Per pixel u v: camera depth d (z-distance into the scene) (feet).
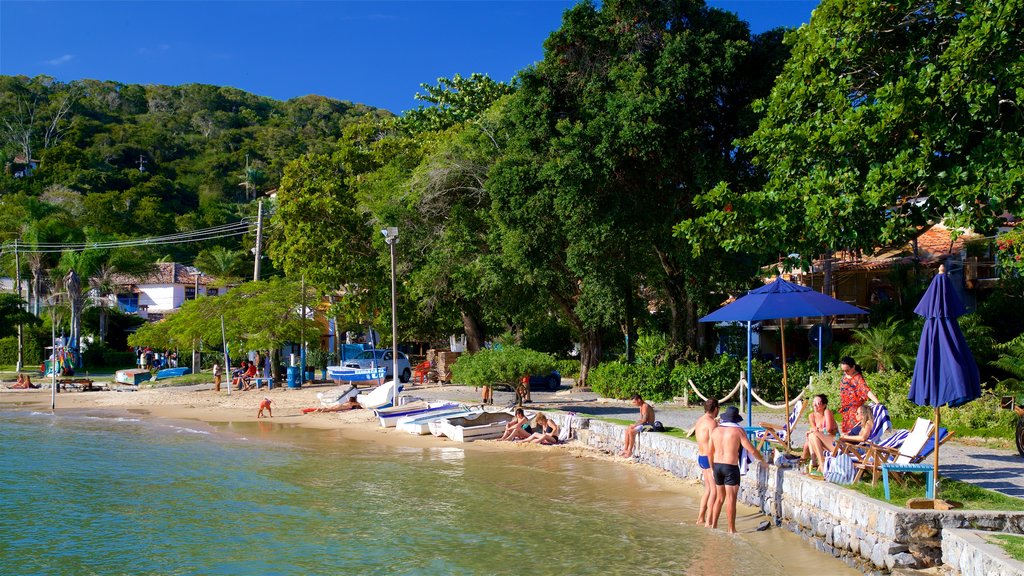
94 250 215.31
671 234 86.43
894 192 50.34
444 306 138.31
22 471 61.46
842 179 53.52
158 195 415.03
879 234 53.26
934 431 34.73
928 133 48.96
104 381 164.25
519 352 88.43
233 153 523.29
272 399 116.26
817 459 40.37
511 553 37.52
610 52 87.10
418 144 142.10
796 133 56.13
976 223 48.37
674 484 52.95
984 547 26.96
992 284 101.96
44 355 215.72
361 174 141.69
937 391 33.71
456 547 38.70
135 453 70.64
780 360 119.65
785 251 59.88
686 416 74.59
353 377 127.65
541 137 90.17
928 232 114.11
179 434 84.28
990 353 77.10
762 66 82.48
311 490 53.06
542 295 110.11
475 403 90.89
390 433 82.02
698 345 93.20
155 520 45.21
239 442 77.20
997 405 58.95
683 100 80.53
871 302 118.42
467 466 61.72
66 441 79.41
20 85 561.02
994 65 47.29
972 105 47.03
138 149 497.87
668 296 99.04
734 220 59.72
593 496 50.03
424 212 116.78
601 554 37.06
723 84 81.35
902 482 36.52
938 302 34.14
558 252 97.71
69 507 48.80
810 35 57.57
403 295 133.28
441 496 50.60
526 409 82.89
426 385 125.49
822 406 40.96
